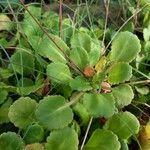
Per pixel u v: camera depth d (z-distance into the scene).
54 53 0.16
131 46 0.16
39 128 0.14
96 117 0.15
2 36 0.19
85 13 0.21
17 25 0.18
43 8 0.21
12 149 0.14
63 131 0.14
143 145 0.15
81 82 0.15
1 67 0.17
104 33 0.18
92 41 0.17
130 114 0.15
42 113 0.14
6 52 0.17
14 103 0.14
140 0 0.21
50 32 0.18
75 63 0.16
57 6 0.21
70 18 0.20
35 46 0.16
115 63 0.16
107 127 0.15
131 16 0.19
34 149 0.14
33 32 0.18
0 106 0.15
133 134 0.15
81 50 0.16
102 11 0.21
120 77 0.16
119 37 0.17
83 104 0.15
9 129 0.15
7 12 0.21
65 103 0.15
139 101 0.17
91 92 0.16
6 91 0.15
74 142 0.14
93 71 0.16
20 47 0.17
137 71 0.16
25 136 0.14
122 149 0.14
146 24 0.20
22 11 0.20
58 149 0.14
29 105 0.15
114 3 0.21
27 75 0.17
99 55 0.17
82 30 0.18
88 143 0.14
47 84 0.16
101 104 0.14
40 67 0.17
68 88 0.16
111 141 0.14
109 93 0.15
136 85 0.17
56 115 0.14
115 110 0.15
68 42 0.18
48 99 0.14
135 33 0.20
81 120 0.15
